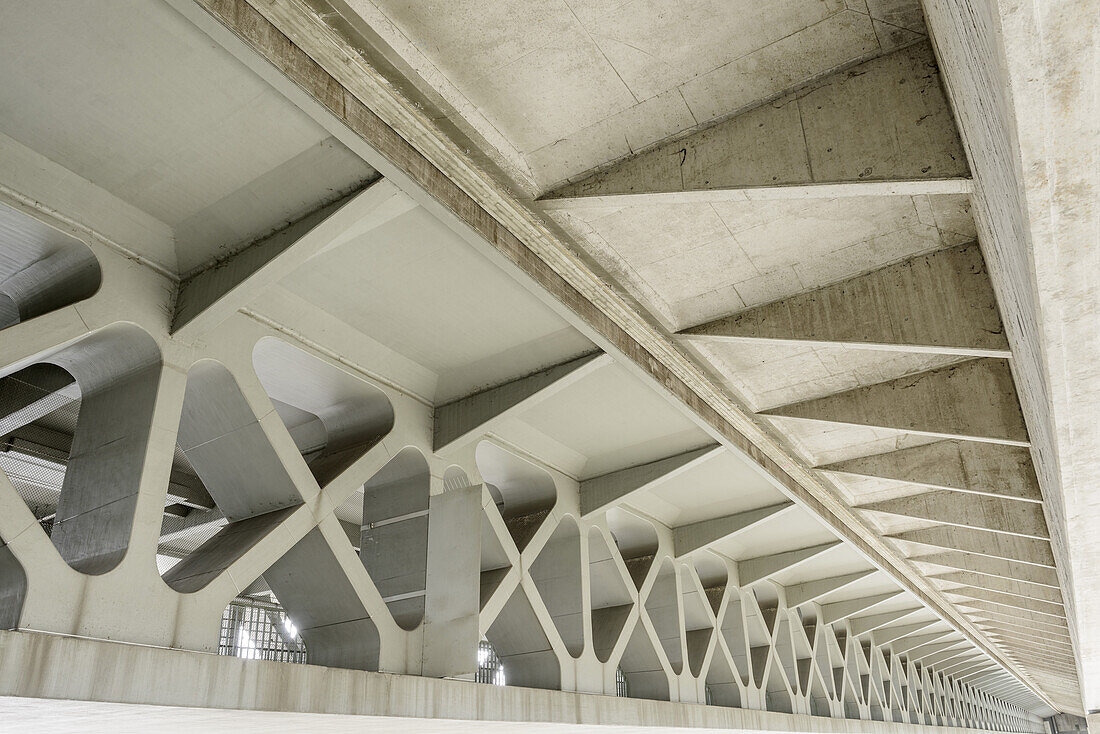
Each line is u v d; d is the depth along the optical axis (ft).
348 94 29.27
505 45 28.94
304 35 27.37
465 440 50.06
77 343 35.65
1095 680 116.67
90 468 35.29
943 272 37.81
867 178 28.17
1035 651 144.87
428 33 28.50
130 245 35.40
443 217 33.94
